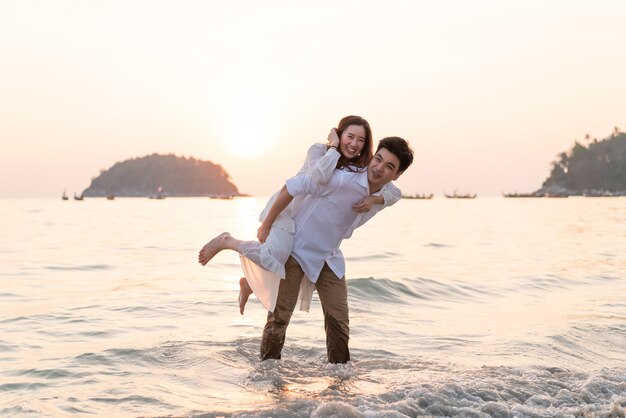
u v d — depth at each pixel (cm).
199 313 774
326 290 486
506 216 5981
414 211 7988
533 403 403
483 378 455
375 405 382
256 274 472
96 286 1056
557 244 2328
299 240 469
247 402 399
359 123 458
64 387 440
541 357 566
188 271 1305
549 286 1155
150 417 370
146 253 1800
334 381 449
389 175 454
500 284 1159
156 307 816
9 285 1069
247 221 4809
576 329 702
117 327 681
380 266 1478
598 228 3659
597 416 378
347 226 472
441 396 405
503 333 678
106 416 375
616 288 1141
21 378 466
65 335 638
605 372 486
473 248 2095
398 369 490
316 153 466
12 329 668
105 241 2345
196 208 10500
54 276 1212
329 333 494
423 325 725
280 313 485
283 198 455
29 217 5250
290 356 530
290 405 382
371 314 799
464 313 837
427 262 1589
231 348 554
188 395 416
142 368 489
